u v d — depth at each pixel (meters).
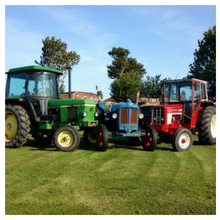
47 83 7.71
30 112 7.68
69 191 3.78
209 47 24.30
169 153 6.76
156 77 29.17
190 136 7.21
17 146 7.23
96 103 7.89
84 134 8.13
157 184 4.12
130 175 4.59
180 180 4.34
